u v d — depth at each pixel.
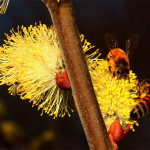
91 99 0.25
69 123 0.66
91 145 0.25
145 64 0.69
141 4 0.72
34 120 0.64
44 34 0.29
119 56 0.29
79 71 0.25
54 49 0.28
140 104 0.27
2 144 0.41
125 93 0.27
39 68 0.28
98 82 0.28
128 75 0.29
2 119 0.42
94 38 0.70
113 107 0.27
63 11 0.25
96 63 0.28
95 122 0.25
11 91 0.29
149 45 0.69
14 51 0.29
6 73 0.29
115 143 0.26
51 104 0.28
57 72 0.27
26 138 0.42
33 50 0.28
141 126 0.67
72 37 0.25
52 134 0.43
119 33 0.71
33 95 0.28
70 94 0.28
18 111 0.65
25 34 0.29
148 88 0.28
